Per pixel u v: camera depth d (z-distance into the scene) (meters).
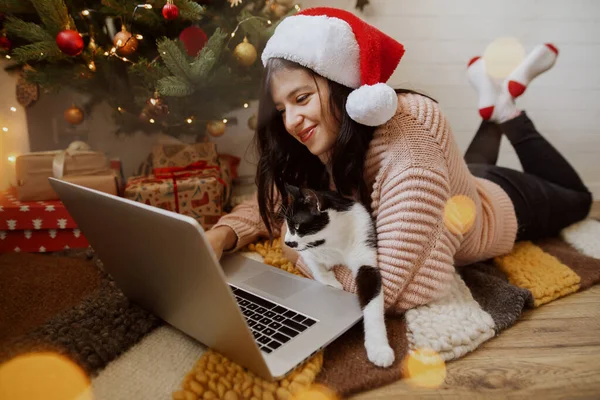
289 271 1.27
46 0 1.26
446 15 2.12
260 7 1.62
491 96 1.74
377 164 1.03
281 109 1.06
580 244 1.51
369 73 0.96
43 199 1.53
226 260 1.25
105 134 2.09
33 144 1.96
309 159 1.20
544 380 0.86
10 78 1.82
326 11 1.02
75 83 1.56
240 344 0.76
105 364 0.90
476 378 0.86
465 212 1.07
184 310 0.86
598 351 0.95
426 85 2.21
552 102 2.23
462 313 0.99
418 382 0.84
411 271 0.96
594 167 2.30
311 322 0.91
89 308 1.06
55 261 1.43
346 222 1.00
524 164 1.71
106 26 1.48
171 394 0.81
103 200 0.78
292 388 0.78
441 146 1.00
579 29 2.14
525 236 1.50
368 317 0.91
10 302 1.17
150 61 1.51
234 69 1.54
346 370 0.85
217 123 1.68
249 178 2.09
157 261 0.78
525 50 2.15
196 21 1.47
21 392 0.80
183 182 1.56
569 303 1.17
